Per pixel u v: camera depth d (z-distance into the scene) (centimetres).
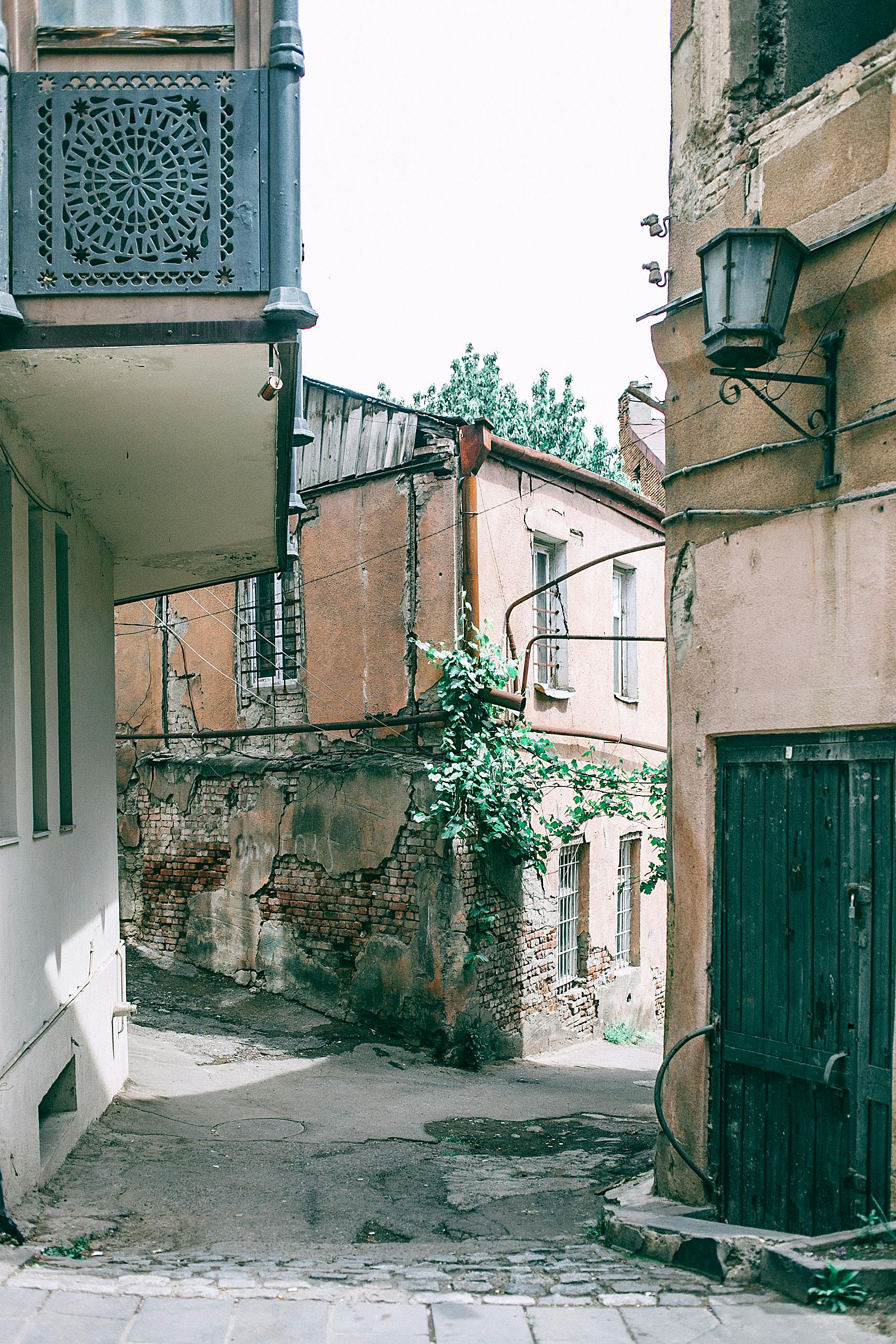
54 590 674
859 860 448
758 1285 392
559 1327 344
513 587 1191
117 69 486
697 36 580
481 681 1097
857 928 445
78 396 539
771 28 559
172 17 488
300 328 480
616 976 1406
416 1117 864
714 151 563
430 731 1139
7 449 562
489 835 1107
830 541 471
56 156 478
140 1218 548
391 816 1150
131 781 1480
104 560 870
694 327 562
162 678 1448
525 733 1159
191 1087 894
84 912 743
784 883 491
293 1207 599
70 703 724
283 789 1273
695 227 575
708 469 555
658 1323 347
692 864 552
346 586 1223
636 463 2308
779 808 498
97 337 475
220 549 919
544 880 1245
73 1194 578
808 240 496
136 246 478
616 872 1419
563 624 1309
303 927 1237
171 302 478
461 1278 411
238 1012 1212
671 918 571
